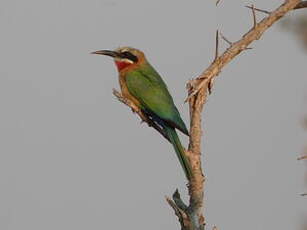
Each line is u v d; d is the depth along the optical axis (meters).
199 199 9.74
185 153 9.91
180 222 9.77
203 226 9.65
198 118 9.98
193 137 9.98
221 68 10.23
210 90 10.17
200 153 9.96
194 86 9.94
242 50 10.34
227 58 10.28
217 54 10.21
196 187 9.81
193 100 10.02
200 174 9.89
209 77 9.99
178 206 9.82
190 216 9.65
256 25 10.53
